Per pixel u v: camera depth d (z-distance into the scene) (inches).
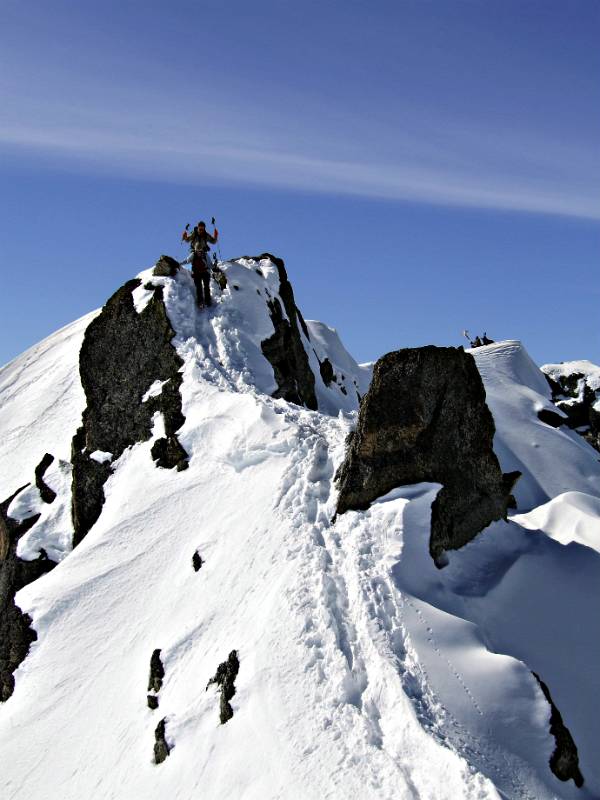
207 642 605.9
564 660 542.3
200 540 731.4
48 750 639.8
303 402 1208.8
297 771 446.9
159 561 758.5
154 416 954.7
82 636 737.6
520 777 427.8
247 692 518.3
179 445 877.8
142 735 579.2
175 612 673.0
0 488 1127.0
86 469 977.5
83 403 1208.8
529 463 1263.5
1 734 687.7
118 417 992.2
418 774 417.1
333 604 543.2
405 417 634.2
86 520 945.5
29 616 783.7
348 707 468.4
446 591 557.0
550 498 1189.7
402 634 500.4
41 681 721.0
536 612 577.0
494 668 479.2
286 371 1096.2
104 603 756.0
